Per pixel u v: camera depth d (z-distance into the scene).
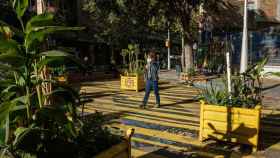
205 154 5.97
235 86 6.84
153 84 10.43
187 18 19.97
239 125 6.21
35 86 2.92
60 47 3.08
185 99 12.06
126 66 20.34
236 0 31.91
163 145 6.50
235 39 24.31
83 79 19.50
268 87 15.59
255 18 31.20
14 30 2.70
